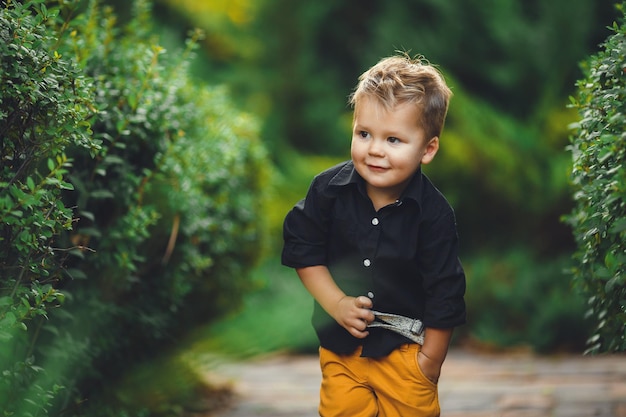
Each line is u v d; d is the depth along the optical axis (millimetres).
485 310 7723
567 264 7926
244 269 5695
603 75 2895
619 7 2904
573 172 3102
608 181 2549
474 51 10945
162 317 4129
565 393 4957
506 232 9109
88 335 3588
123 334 4004
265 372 6398
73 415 3451
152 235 4000
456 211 9133
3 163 2658
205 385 5387
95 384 3912
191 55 4316
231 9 12711
